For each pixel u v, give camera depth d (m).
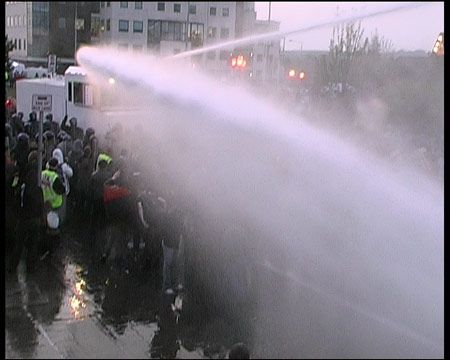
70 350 7.80
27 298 9.43
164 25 64.44
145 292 9.91
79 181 14.22
